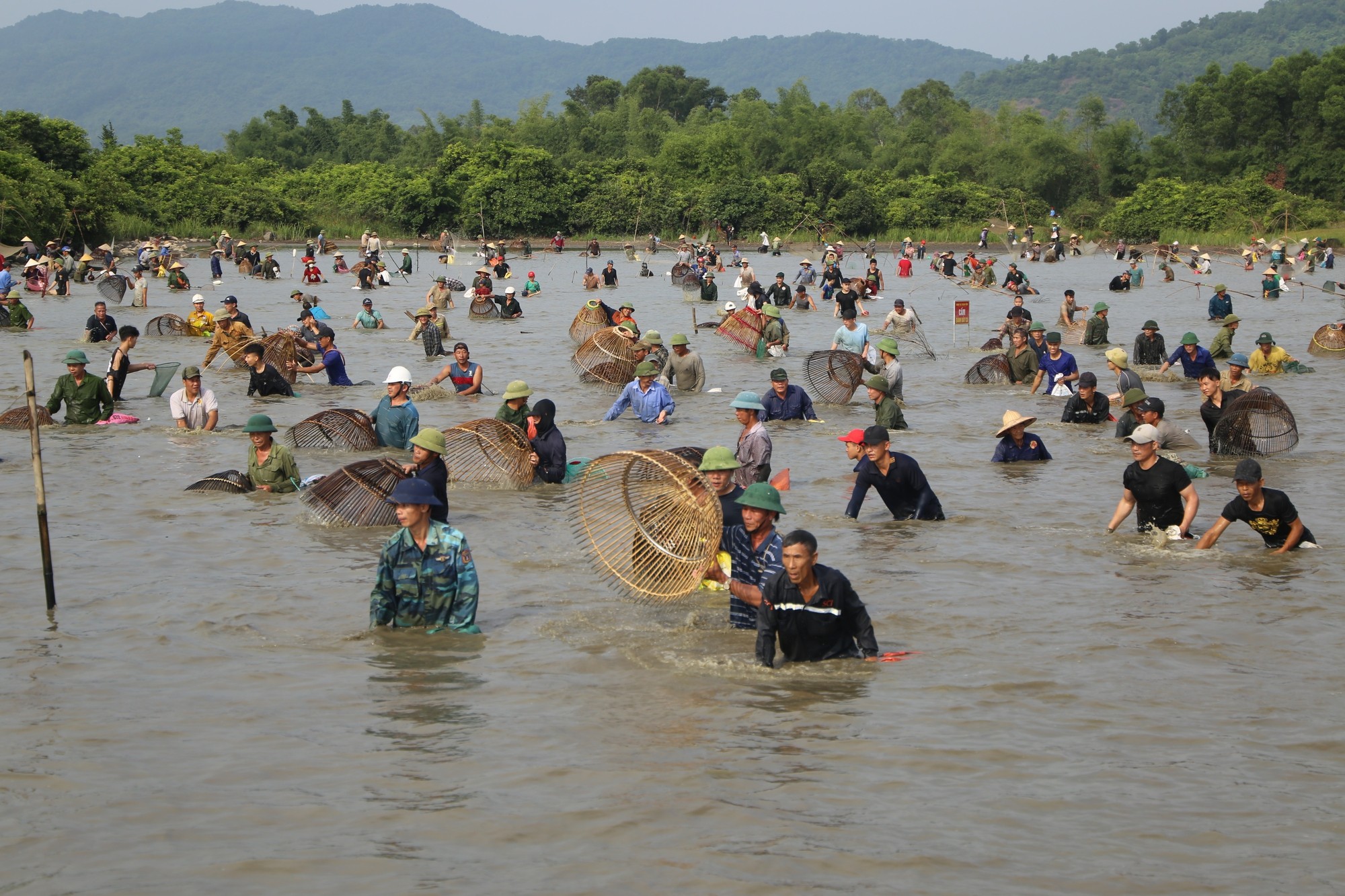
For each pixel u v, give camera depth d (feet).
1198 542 34.30
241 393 64.13
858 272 195.72
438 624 26.84
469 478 43.21
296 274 181.57
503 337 93.66
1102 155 338.34
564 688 23.26
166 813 17.88
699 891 15.57
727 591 30.12
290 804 18.17
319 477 38.04
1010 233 270.67
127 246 221.46
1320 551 33.58
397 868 16.20
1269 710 22.13
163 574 31.09
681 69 530.68
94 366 72.95
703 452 38.99
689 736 20.83
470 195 274.36
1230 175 319.06
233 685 23.38
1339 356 80.48
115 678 23.75
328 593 29.60
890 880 15.88
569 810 17.94
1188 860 16.49
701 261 167.32
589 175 286.25
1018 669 24.32
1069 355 64.69
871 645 24.81
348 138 439.63
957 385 69.87
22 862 16.38
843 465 46.32
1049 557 33.17
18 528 35.70
